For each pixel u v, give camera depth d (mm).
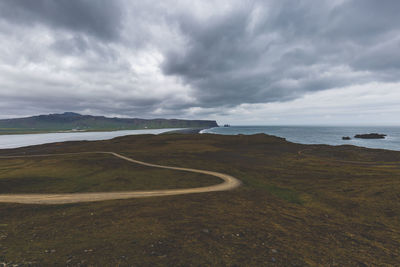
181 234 15203
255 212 22438
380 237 17375
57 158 69750
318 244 15266
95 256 11312
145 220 18469
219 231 16234
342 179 42000
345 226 19703
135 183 37125
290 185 37906
